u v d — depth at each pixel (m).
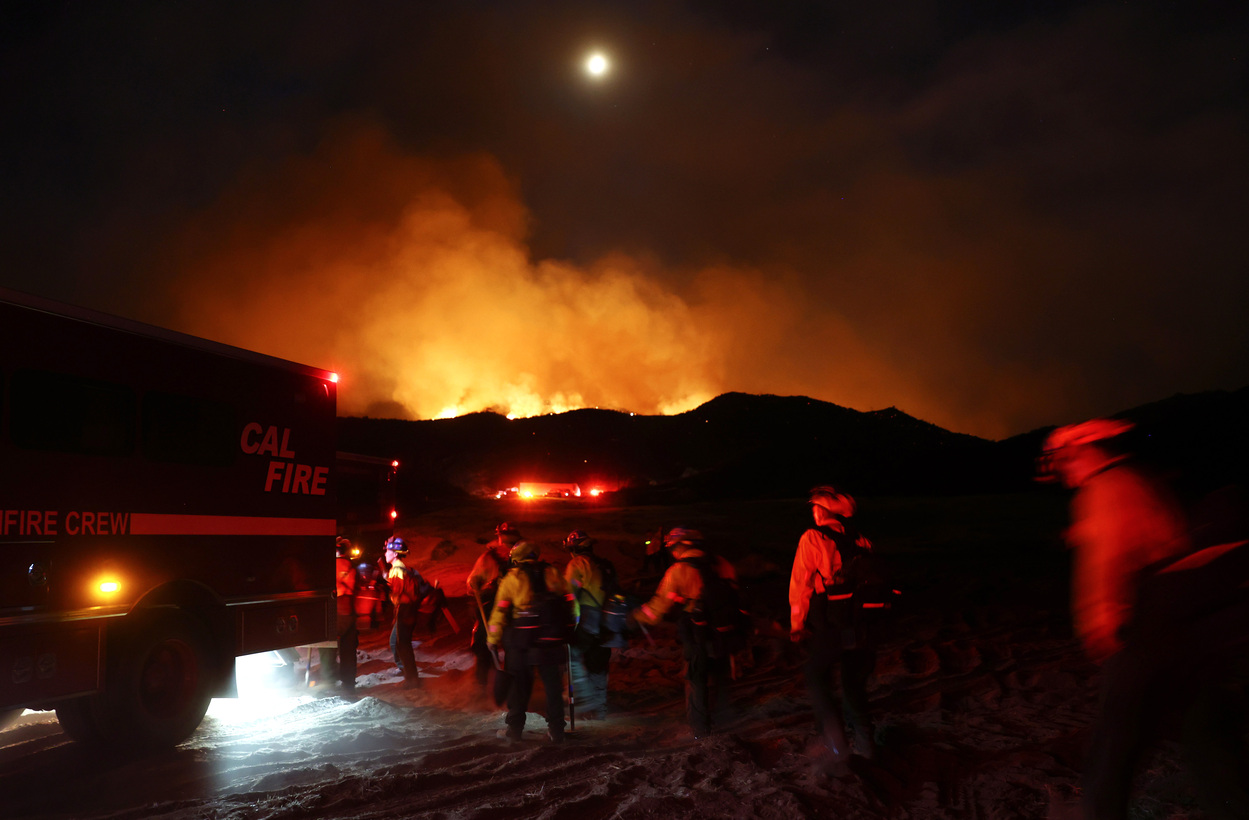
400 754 6.05
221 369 7.16
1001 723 6.12
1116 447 3.10
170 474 6.59
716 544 22.52
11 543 5.40
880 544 24.17
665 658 10.49
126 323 6.31
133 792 5.31
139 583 6.24
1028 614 12.48
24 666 5.43
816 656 5.05
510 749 6.08
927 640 10.69
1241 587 2.83
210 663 6.91
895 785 4.79
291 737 6.76
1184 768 4.51
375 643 13.14
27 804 5.10
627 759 5.66
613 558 20.48
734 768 5.11
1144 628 2.89
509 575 6.55
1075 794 4.37
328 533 8.25
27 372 5.59
